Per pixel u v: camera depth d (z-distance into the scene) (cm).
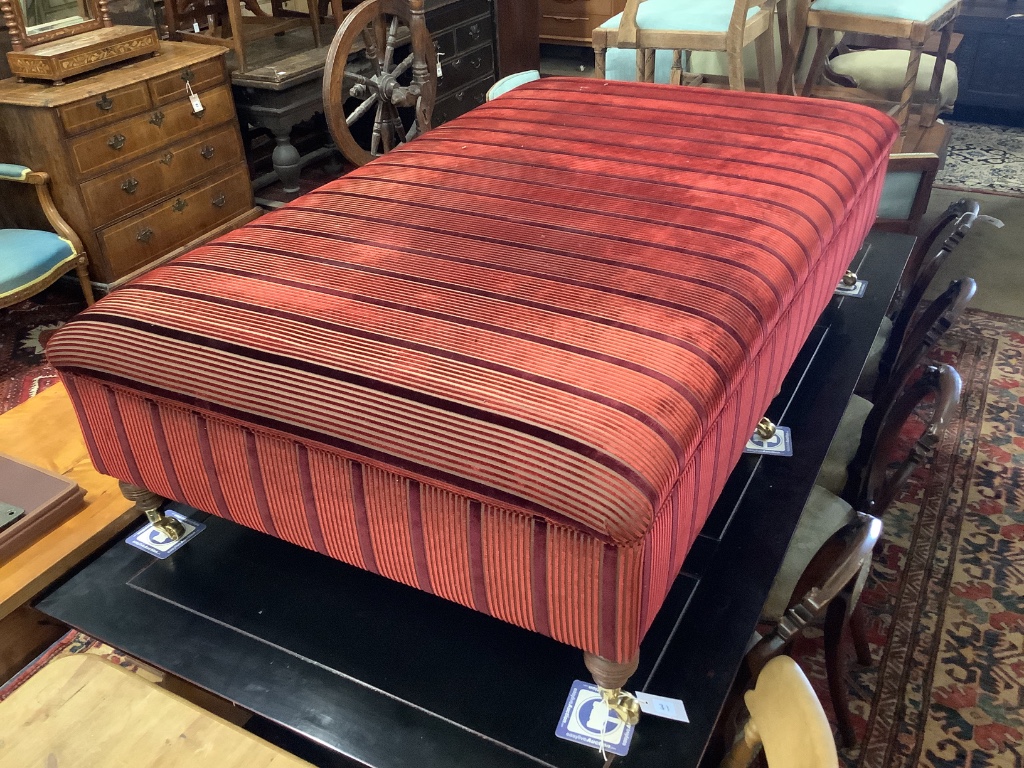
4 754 77
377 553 82
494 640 93
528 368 74
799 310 103
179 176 231
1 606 103
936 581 145
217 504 91
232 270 93
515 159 122
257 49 260
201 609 99
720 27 188
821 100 143
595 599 71
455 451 70
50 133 198
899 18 211
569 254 94
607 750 81
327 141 307
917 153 219
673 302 84
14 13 202
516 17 326
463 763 81
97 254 214
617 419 69
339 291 88
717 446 83
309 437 76
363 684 89
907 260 172
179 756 77
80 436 135
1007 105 326
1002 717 122
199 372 81
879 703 124
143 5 250
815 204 107
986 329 210
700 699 85
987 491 163
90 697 82
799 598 88
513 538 71
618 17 207
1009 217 263
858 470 129
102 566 105
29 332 219
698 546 103
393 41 184
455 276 90
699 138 128
